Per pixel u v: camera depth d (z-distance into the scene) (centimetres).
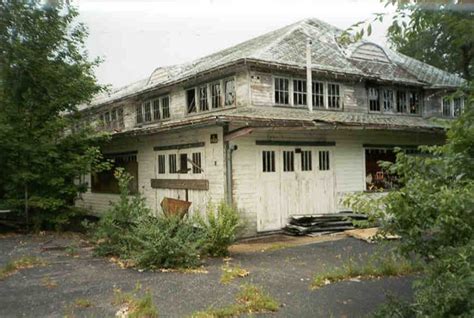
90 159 1277
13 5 693
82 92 1327
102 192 1764
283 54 1463
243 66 1354
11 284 656
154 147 1432
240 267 755
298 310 519
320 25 1912
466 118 400
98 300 564
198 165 1213
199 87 1570
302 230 1148
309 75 1398
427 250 374
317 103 1502
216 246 862
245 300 550
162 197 1384
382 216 387
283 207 1202
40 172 1217
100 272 730
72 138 1283
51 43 1163
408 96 1788
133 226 892
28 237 1134
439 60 2309
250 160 1152
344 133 1348
